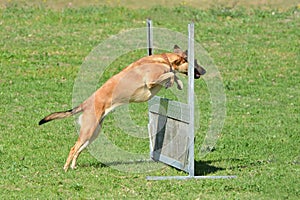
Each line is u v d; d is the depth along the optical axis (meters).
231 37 24.31
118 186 10.73
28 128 14.80
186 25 25.19
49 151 12.94
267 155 12.95
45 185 10.71
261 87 19.34
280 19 26.38
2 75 19.81
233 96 18.45
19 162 12.09
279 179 11.02
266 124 15.55
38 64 21.00
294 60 22.06
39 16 26.11
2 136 14.09
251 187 10.62
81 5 27.69
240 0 28.47
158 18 26.00
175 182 10.97
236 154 13.03
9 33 24.00
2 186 10.66
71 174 11.34
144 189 10.55
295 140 14.14
